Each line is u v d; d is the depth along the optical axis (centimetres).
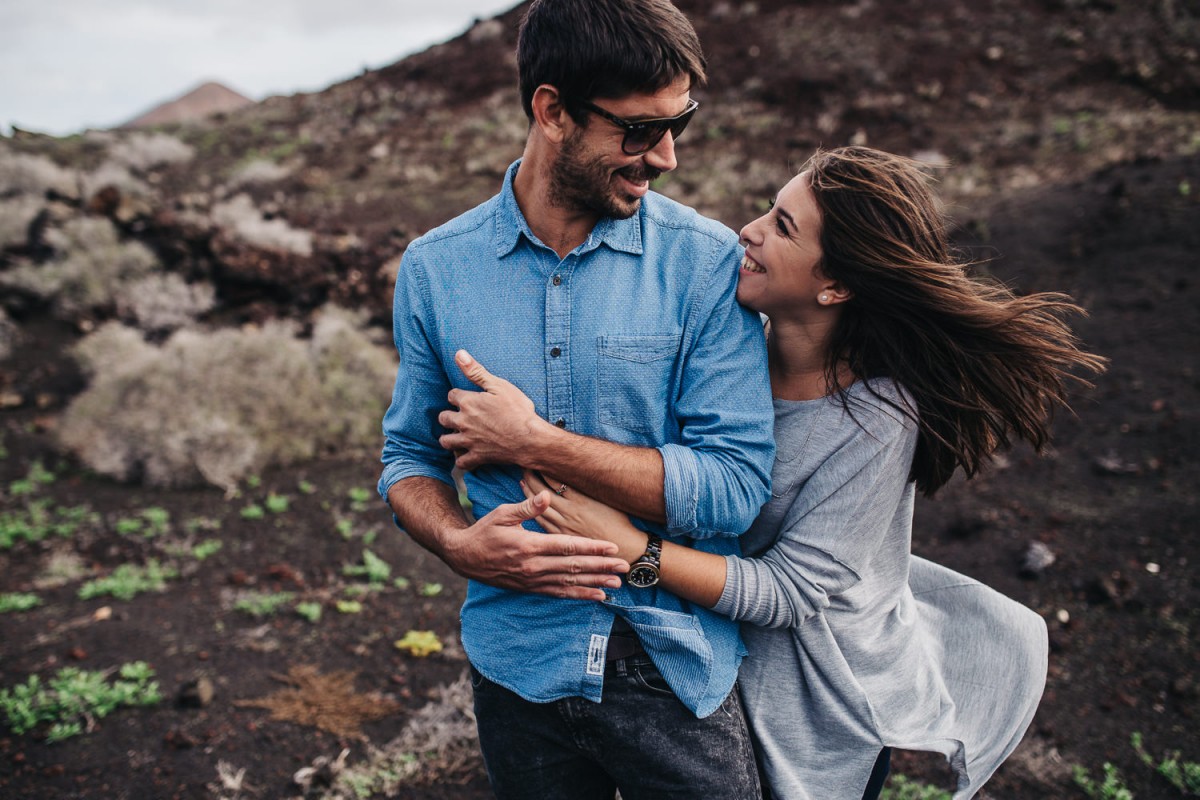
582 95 145
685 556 161
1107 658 377
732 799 165
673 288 163
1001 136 1194
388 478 185
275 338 726
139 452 614
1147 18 1458
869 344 168
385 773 322
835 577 166
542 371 165
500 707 177
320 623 433
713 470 155
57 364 799
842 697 176
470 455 165
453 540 165
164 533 534
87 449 634
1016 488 525
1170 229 773
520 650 171
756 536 179
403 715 361
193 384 656
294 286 860
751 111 1388
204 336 741
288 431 640
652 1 147
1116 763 318
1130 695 353
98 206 990
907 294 160
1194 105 1215
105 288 885
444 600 455
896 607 187
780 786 178
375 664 398
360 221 1102
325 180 1336
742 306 167
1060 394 178
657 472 156
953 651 200
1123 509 482
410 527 178
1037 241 831
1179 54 1318
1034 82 1356
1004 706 192
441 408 183
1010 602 198
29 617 439
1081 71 1351
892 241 157
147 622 433
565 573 156
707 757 164
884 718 180
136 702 365
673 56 144
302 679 385
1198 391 574
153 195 1242
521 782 179
